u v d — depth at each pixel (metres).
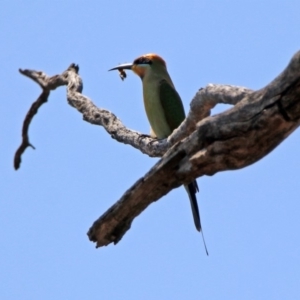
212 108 10.30
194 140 8.55
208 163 8.62
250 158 8.40
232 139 8.26
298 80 7.61
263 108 7.93
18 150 12.09
